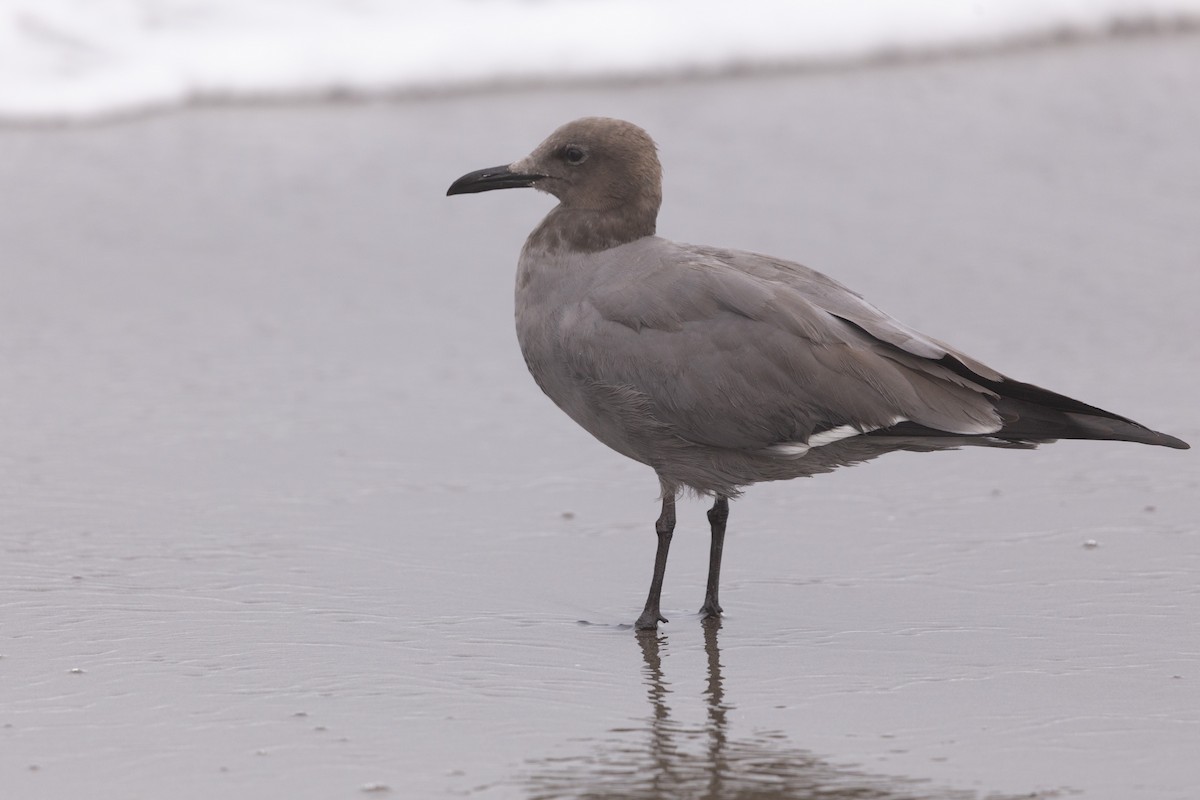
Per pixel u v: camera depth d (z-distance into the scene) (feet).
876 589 38.11
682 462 37.19
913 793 28.07
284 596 36.94
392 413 49.65
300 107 76.07
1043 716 31.17
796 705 31.83
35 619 35.14
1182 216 65.82
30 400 49.47
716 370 36.22
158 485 43.73
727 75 80.84
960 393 35.99
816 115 75.92
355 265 61.46
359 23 80.07
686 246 38.32
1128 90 79.25
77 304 57.36
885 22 84.38
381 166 69.62
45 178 67.67
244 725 30.37
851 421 36.01
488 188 39.70
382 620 35.81
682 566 39.88
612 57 80.48
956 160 71.15
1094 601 36.96
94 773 28.35
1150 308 57.72
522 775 28.63
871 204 66.33
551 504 43.45
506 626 35.83
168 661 33.19
